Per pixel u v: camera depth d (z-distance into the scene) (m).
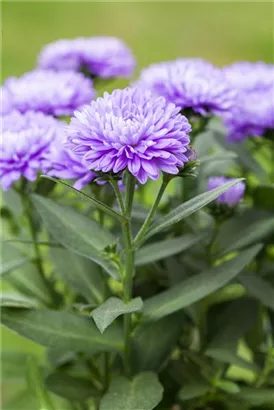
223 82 0.45
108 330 0.41
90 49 0.56
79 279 0.44
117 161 0.35
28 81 0.48
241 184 0.43
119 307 0.37
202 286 0.40
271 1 1.38
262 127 0.48
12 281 0.45
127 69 0.58
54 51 0.56
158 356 0.43
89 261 0.44
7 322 0.40
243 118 0.48
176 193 0.47
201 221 0.49
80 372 0.46
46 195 0.45
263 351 0.48
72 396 0.44
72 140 0.36
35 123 0.43
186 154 0.37
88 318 0.41
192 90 0.44
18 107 0.47
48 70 0.56
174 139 0.35
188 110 0.45
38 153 0.42
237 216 0.46
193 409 0.45
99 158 0.35
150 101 0.36
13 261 0.42
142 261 0.41
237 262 0.41
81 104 0.47
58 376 0.44
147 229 0.38
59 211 0.41
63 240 0.41
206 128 0.50
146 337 0.43
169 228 0.46
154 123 0.35
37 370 0.43
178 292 0.41
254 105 0.49
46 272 0.53
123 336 0.41
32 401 0.45
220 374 0.42
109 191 0.42
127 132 0.35
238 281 0.43
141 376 0.41
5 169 0.41
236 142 0.50
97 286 0.44
